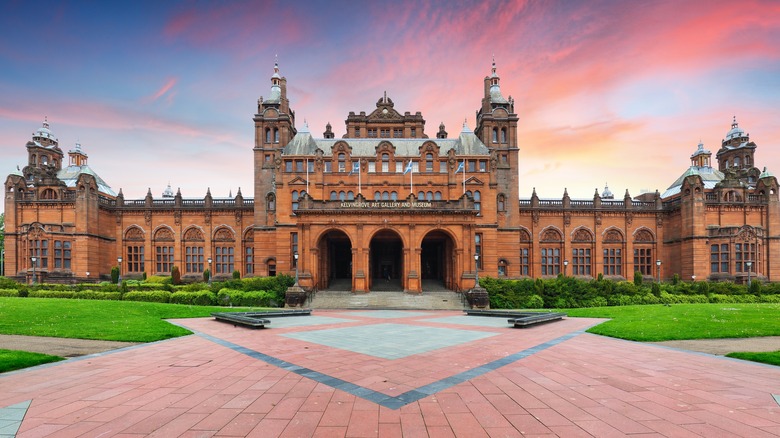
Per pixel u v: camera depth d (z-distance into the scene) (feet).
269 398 33.55
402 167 190.08
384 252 214.90
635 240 217.36
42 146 242.78
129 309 94.99
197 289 141.69
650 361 47.67
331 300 144.46
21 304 94.99
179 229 216.13
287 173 183.32
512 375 40.98
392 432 26.48
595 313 101.09
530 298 140.87
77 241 189.47
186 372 42.39
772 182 198.29
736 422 28.27
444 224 159.94
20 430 26.73
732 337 65.82
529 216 217.97
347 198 186.50
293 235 180.75
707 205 197.36
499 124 203.62
